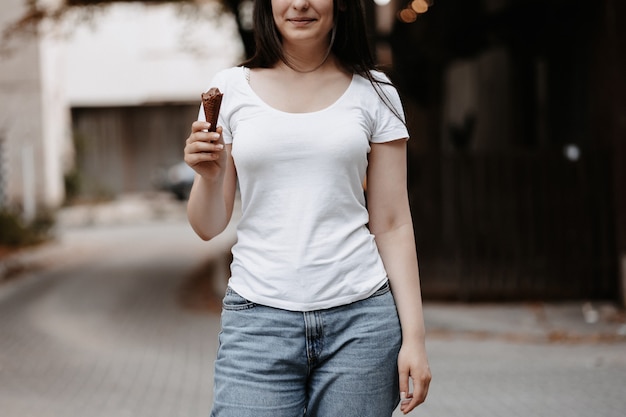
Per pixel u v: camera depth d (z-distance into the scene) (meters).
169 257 19.14
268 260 2.75
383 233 2.93
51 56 29.86
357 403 2.75
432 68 21.03
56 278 16.02
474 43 16.47
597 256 11.88
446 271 12.38
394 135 2.88
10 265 17.30
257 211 2.79
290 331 2.72
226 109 2.86
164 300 13.09
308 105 2.80
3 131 27.66
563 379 7.67
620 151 11.30
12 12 23.58
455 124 21.52
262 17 2.88
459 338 9.88
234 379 2.74
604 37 11.84
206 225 2.88
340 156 2.74
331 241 2.74
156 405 6.97
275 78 2.86
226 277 14.67
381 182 2.91
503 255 12.04
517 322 10.55
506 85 17.09
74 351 9.31
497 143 17.94
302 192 2.74
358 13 2.88
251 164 2.75
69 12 14.48
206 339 9.96
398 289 2.87
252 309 2.76
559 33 13.93
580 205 11.88
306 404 2.84
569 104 13.82
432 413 6.50
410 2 15.20
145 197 38.19
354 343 2.75
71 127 36.69
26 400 7.14
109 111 39.66
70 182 32.53
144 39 38.88
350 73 2.90
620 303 11.34
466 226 12.05
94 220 28.88
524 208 12.00
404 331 2.82
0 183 27.39
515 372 8.02
